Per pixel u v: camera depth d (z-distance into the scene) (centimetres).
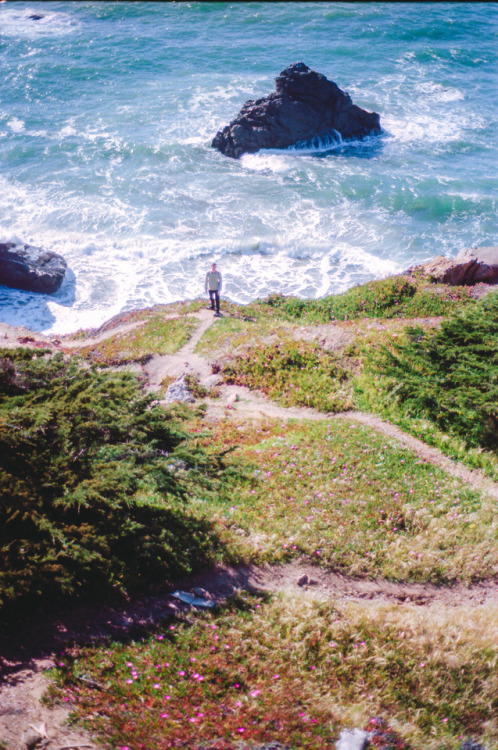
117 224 4038
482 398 1698
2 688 769
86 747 701
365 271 3581
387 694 879
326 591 1112
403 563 1187
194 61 7025
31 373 1241
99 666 834
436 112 5912
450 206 4169
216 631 941
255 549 1162
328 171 4738
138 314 3092
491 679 918
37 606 913
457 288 3081
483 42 7694
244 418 1878
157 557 1045
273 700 825
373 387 1952
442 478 1480
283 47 7431
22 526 936
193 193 4441
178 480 1135
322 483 1424
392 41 7669
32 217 4100
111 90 6300
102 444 1119
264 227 4006
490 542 1262
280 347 2267
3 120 5591
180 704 790
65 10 8981
